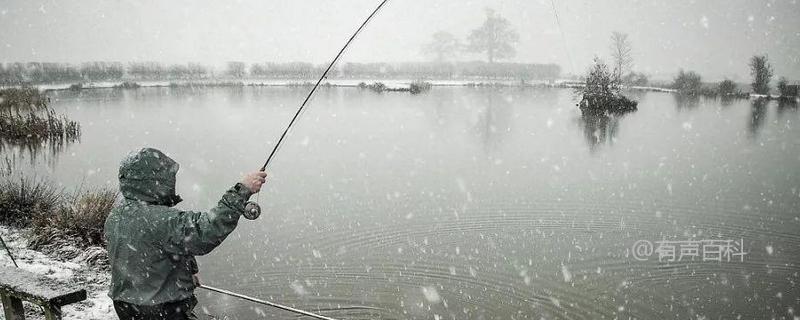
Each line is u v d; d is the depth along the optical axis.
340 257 7.24
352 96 36.97
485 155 15.26
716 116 25.00
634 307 6.01
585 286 6.48
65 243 6.51
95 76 49.97
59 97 32.69
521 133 19.75
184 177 12.04
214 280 6.44
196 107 28.11
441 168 13.34
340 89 44.16
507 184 11.59
